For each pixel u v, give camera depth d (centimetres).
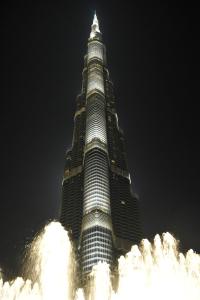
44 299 6606
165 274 6506
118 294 6650
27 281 6856
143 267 6712
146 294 6425
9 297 6700
